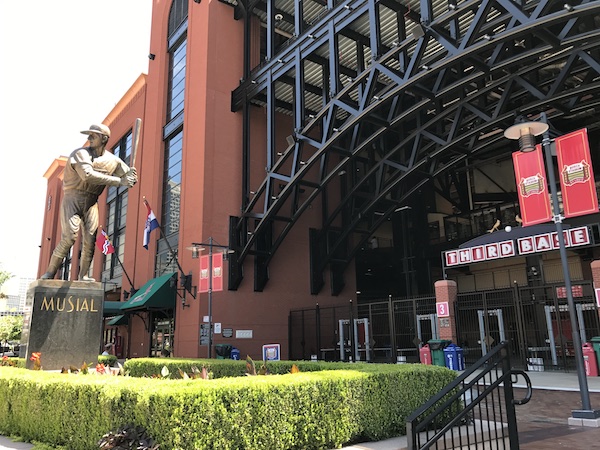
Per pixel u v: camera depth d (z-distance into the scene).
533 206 15.01
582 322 18.61
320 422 5.71
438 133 24.80
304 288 25.47
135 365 12.84
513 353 23.67
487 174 30.83
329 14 19.25
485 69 16.08
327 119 19.53
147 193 29.22
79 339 11.62
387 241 33.84
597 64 16.48
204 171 23.00
